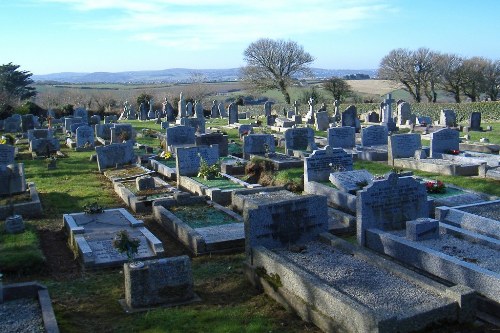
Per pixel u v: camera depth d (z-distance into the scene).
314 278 9.12
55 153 30.52
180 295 9.84
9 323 8.66
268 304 9.73
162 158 26.30
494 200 15.48
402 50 75.75
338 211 15.24
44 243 13.87
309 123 48.78
